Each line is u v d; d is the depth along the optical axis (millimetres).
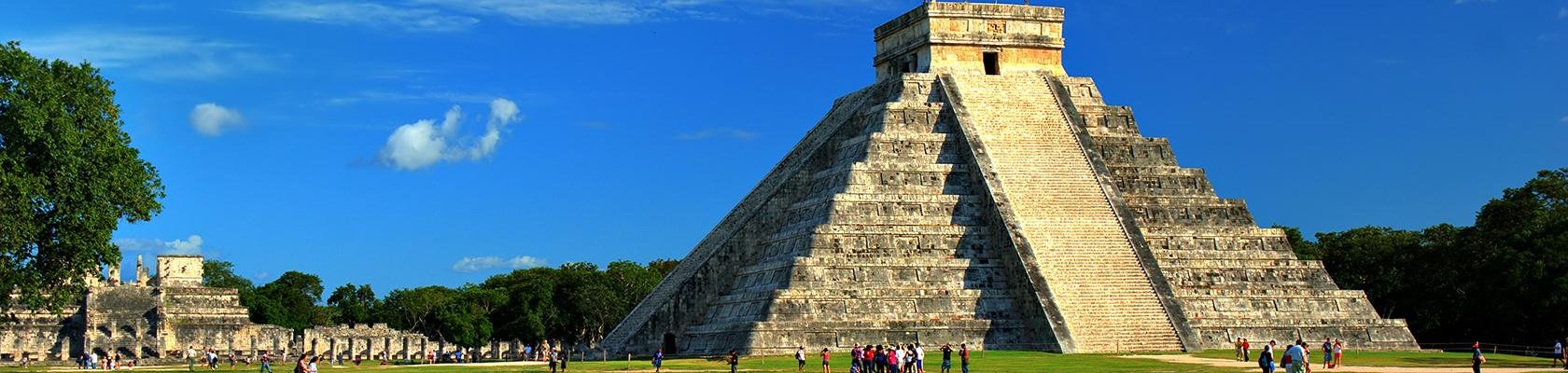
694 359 123375
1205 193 144375
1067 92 148625
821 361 114125
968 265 130500
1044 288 125688
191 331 180125
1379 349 134500
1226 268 137000
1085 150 140625
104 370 127250
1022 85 148250
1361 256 172125
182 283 194125
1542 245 140125
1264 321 133250
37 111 92500
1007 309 128250
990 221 133875
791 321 123750
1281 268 138250
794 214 141125
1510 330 146500
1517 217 150625
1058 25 152500
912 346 101875
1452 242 159500
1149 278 128375
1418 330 159875
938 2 149375
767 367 108438
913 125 142750
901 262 129250
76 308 175625
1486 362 111875
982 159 137625
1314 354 124250
